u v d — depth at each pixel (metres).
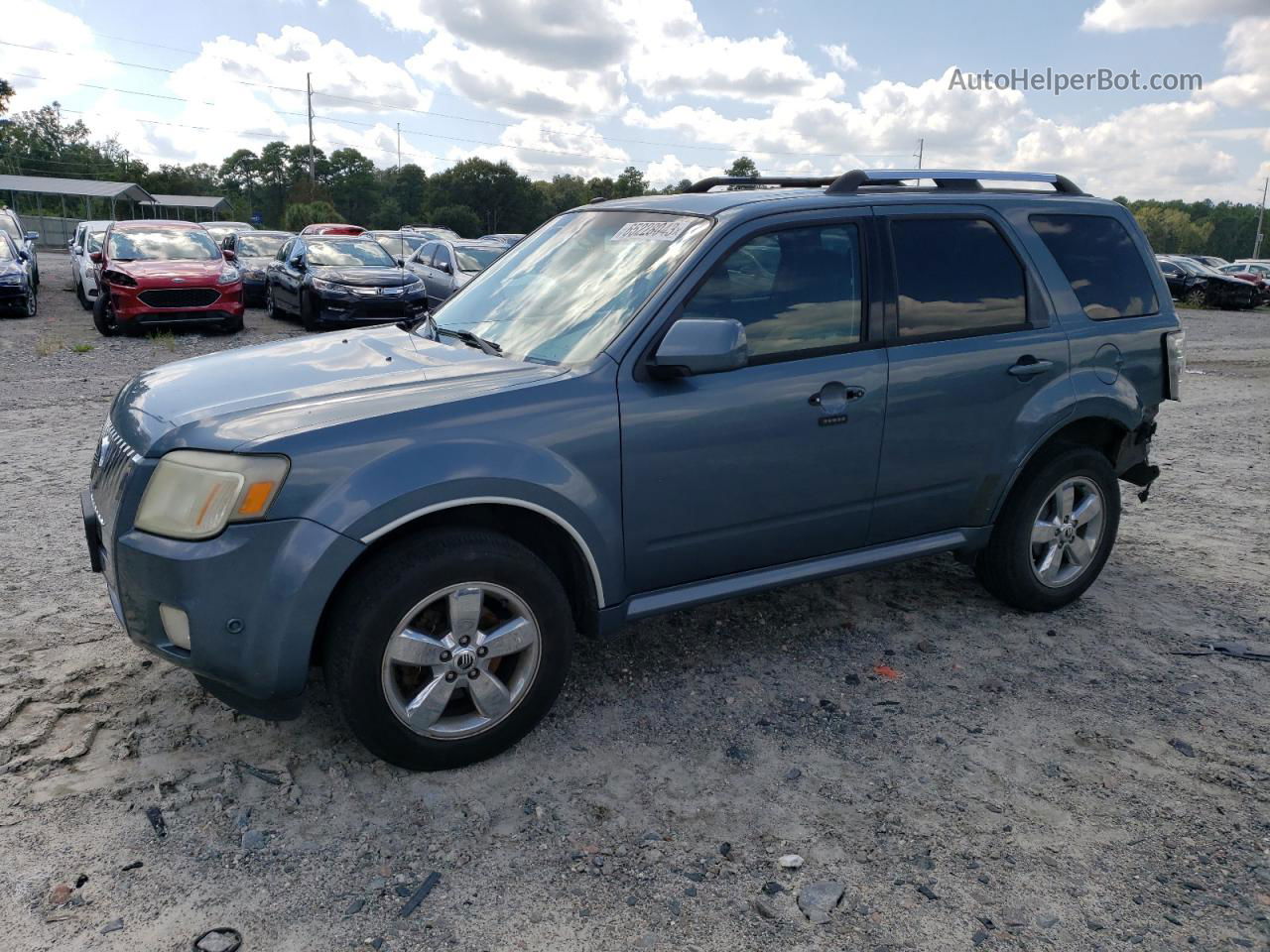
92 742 3.17
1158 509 6.45
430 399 3.01
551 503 3.07
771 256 3.57
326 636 2.92
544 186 147.88
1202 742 3.41
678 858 2.70
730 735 3.37
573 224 4.18
